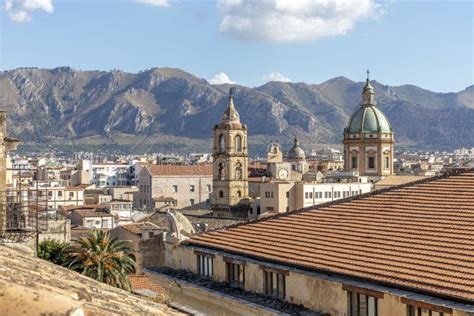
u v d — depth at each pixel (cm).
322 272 3369
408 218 3734
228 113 18625
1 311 808
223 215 16812
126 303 1308
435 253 3153
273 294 3712
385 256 3291
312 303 3384
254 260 3878
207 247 4422
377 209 4059
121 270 6862
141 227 10612
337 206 4366
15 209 4728
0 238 4275
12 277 899
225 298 3819
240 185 18400
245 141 18650
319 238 3850
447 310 2616
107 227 14575
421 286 2838
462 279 2794
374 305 3025
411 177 18062
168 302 3872
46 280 1138
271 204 17075
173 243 4781
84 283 1451
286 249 3838
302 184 17250
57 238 8600
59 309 823
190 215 14100
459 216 3541
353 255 3434
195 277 4394
